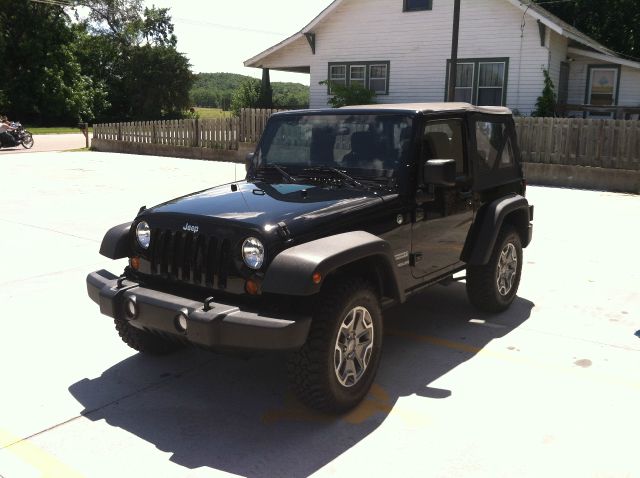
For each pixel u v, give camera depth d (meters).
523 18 19.33
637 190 13.77
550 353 4.82
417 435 3.65
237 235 3.64
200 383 4.34
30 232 8.75
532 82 19.62
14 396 4.11
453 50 17.84
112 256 4.19
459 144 4.98
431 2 20.70
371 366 4.01
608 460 3.39
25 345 4.92
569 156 14.82
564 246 8.28
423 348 4.93
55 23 45.28
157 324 3.72
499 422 3.79
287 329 3.37
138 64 48.81
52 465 3.35
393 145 4.47
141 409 3.97
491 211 5.26
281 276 3.40
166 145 22.98
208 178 15.33
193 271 3.79
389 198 4.27
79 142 29.77
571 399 4.07
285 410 3.97
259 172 4.95
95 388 4.24
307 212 3.85
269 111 19.95
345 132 4.68
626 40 27.06
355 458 3.42
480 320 5.57
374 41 22.03
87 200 11.54
